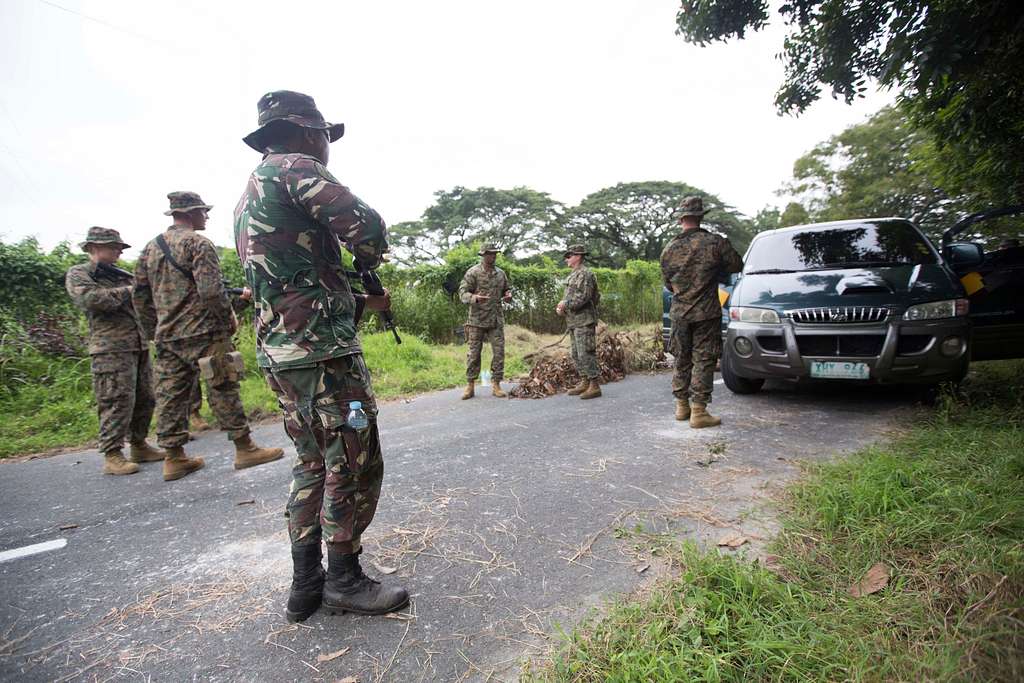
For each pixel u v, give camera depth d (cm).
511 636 186
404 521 283
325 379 190
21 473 415
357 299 221
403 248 4328
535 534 262
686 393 467
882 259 515
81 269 396
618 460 367
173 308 370
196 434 519
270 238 186
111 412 399
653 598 195
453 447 419
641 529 257
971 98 486
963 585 181
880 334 436
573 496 306
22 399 604
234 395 393
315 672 173
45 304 734
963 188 704
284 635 195
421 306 1130
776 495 290
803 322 469
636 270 1638
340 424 192
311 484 204
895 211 1650
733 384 558
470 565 235
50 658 187
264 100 201
